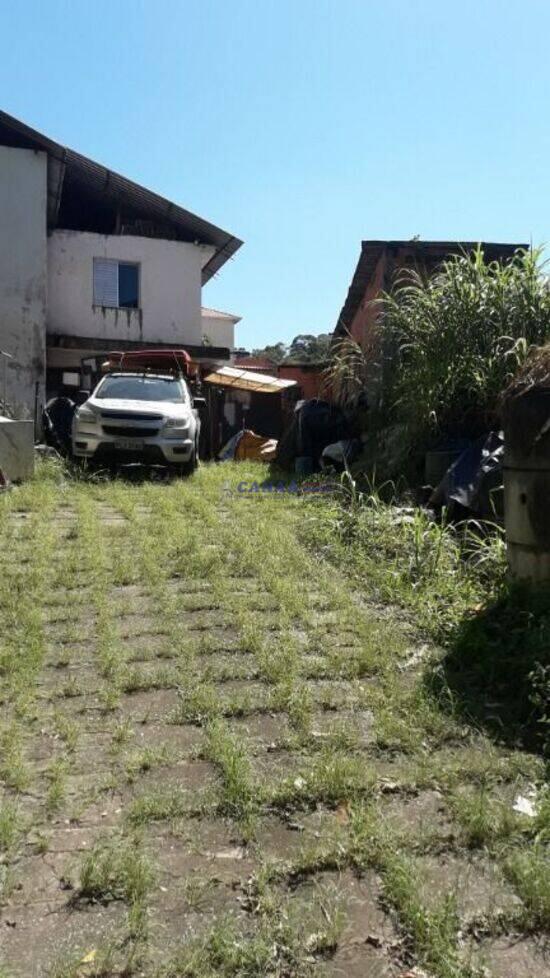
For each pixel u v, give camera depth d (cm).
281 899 214
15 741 295
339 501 752
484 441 643
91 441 1033
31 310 1778
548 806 251
